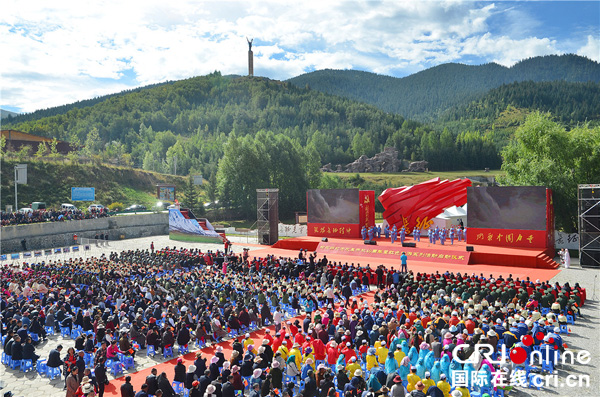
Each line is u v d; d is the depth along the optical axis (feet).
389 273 98.12
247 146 317.22
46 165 264.93
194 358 65.21
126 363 61.57
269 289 91.09
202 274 107.45
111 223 213.25
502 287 81.25
